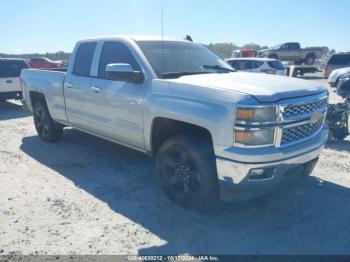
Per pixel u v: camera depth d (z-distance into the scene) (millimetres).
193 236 3418
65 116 5883
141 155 5906
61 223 3654
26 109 7242
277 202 4113
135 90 4293
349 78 7664
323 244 3275
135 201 4172
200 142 3658
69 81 5562
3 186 4629
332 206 4020
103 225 3613
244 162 3260
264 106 3223
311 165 3914
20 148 6465
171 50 4750
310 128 3740
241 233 3471
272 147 3334
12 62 11883
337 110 6605
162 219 3740
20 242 3303
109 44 4941
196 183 3781
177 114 3711
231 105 3277
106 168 5301
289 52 34375
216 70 4801
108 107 4766
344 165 5363
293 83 3803
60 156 5914
